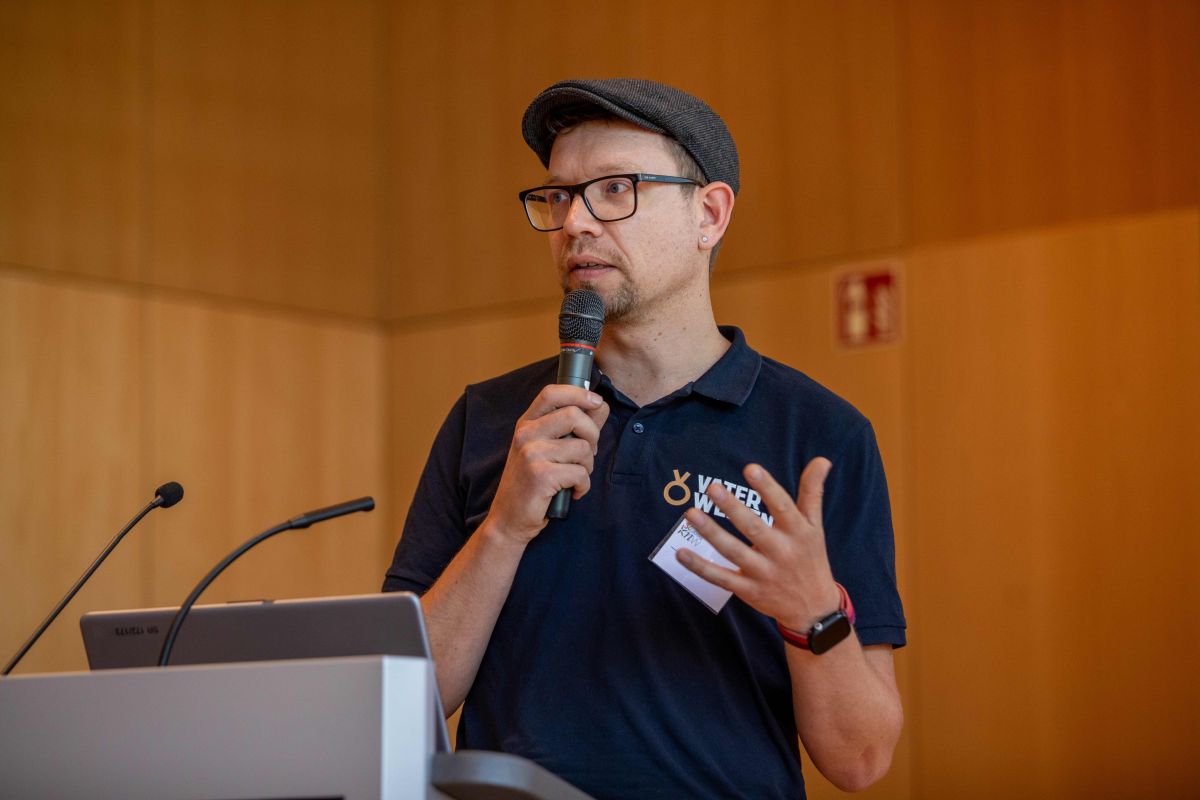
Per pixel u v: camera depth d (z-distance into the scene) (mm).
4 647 5617
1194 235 4645
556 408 2139
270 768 1426
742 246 5820
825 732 2029
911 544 5223
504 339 6742
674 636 2152
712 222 2369
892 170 5418
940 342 5223
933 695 5121
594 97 2240
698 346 2359
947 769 5059
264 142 6820
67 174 6035
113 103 6234
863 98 5520
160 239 6355
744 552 1812
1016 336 5035
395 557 2449
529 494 2090
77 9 6125
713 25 6012
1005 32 5148
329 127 7113
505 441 2408
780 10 5805
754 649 2166
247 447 6578
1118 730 4688
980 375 5109
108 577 5977
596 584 2203
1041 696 4863
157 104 6406
